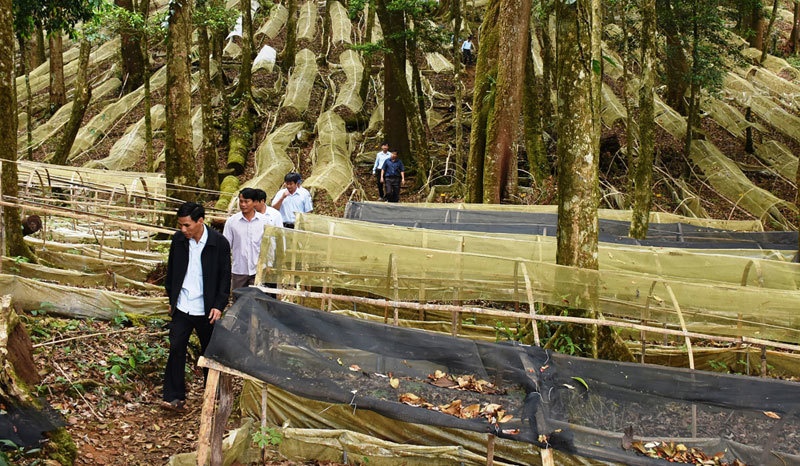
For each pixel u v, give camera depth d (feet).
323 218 26.55
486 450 15.56
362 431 16.31
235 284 21.18
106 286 26.17
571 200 18.89
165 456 14.73
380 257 19.74
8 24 23.26
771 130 74.38
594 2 20.43
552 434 12.64
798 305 17.95
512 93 45.73
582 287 18.22
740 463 13.00
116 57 95.66
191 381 19.57
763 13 92.68
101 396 17.02
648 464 12.59
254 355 13.07
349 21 107.96
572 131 18.61
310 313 14.40
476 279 19.69
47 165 46.60
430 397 13.61
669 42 61.11
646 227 33.32
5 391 13.16
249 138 72.23
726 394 13.89
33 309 20.52
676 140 67.15
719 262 24.13
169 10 34.76
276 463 15.29
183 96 35.32
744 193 56.90
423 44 66.33
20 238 24.75
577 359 14.49
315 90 85.87
